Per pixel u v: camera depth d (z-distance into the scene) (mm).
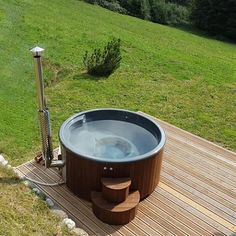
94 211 4617
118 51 9516
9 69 8789
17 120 6766
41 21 12789
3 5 13266
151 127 5664
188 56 12273
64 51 10609
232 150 6543
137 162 4629
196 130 7168
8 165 5289
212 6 21031
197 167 5758
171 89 9008
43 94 4781
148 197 5020
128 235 4387
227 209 4914
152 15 21938
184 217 4719
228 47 18031
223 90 9227
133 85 9031
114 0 20531
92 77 9227
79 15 15242
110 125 5805
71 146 4816
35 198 4676
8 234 3971
